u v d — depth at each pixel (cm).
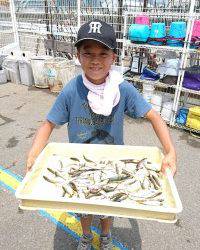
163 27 204
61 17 313
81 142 89
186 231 116
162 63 237
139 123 222
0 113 240
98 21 71
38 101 270
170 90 242
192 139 199
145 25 210
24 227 117
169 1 247
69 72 285
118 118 85
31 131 207
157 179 74
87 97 80
